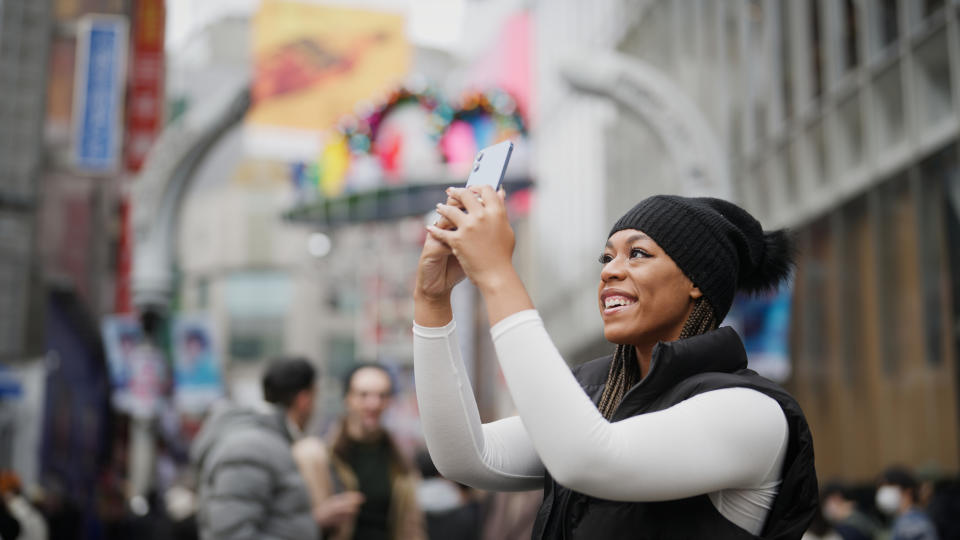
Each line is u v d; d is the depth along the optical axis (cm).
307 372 446
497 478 178
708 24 1931
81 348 2191
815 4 1540
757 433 149
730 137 1811
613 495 146
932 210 1252
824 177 1509
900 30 1329
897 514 784
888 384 1327
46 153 1994
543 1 3278
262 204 6300
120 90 1806
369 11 1909
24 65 1898
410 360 4038
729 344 161
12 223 1830
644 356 170
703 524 152
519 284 154
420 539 497
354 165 1939
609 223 2503
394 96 1903
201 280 6322
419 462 597
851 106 1436
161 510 1028
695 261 163
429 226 164
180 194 1461
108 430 2253
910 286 1292
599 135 2617
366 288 4378
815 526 589
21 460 1655
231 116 1470
